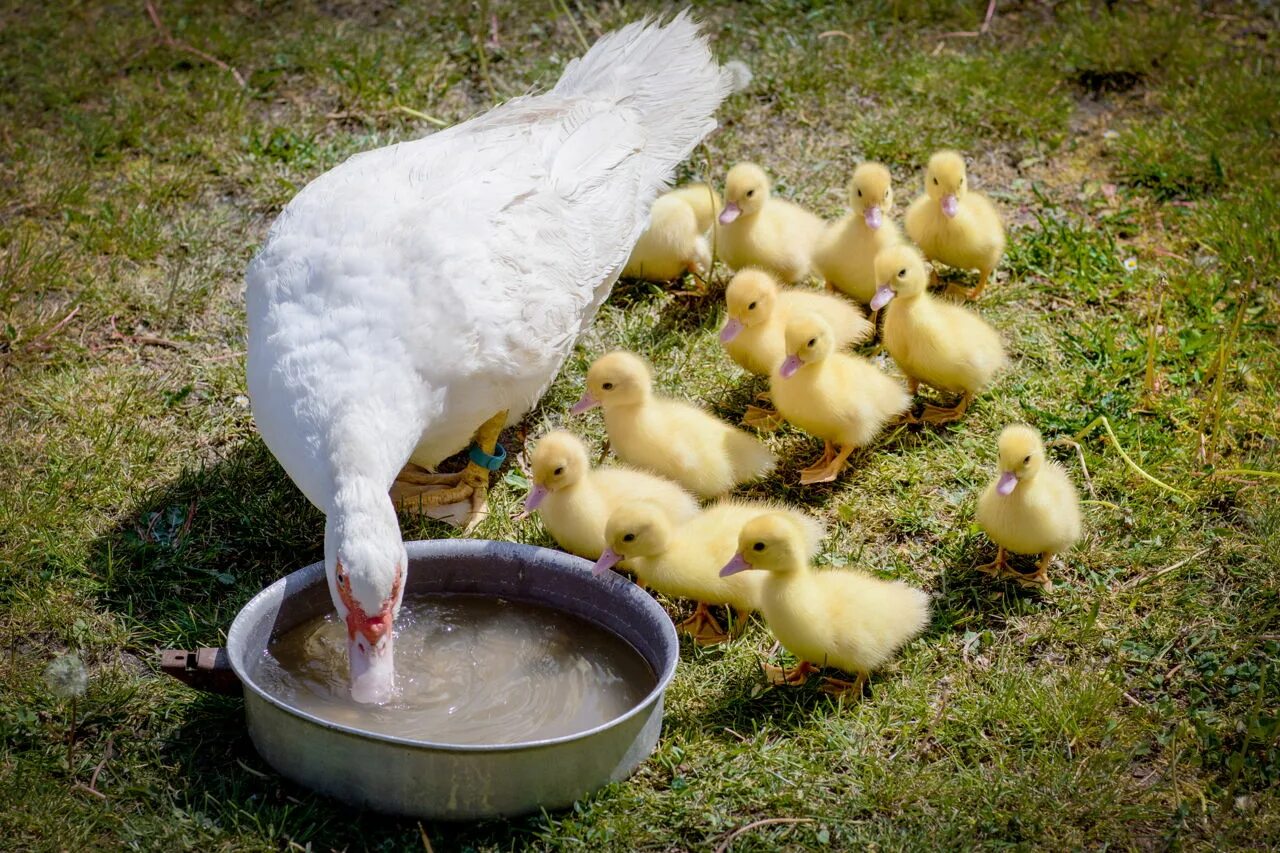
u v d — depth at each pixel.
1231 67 2.43
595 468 1.93
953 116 2.38
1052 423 2.00
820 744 1.73
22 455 1.95
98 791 1.68
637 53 2.11
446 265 1.81
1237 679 1.78
